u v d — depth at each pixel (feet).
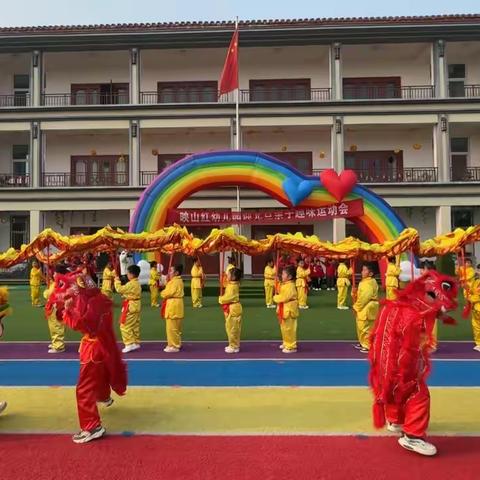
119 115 78.54
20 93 88.02
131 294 29.99
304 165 85.71
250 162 52.65
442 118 76.07
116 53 82.94
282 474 13.00
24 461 13.83
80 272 16.38
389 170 84.64
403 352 14.08
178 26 79.71
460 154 84.33
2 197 77.92
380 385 14.56
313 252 35.63
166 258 66.39
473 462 13.66
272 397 19.63
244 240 36.04
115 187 77.51
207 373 23.89
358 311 30.17
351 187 50.85
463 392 20.31
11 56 83.30
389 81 85.25
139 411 17.92
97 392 16.08
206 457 14.01
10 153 87.97
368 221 52.01
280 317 29.22
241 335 35.27
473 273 30.27
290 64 86.33
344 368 24.84
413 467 13.35
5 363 26.43
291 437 15.44
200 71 86.69
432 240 36.35
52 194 77.87
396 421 15.07
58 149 86.94
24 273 82.48
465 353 28.71
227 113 77.97
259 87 86.53
